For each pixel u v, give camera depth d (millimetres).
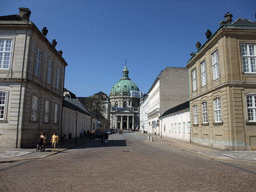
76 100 51750
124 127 154625
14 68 18656
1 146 17656
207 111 21594
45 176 8062
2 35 19062
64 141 28234
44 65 22625
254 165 11008
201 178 7938
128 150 17812
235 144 17062
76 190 6340
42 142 16406
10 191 6164
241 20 20312
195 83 25859
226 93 17844
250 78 17953
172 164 10938
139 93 158000
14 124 17891
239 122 17266
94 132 38656
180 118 33375
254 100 17734
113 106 155750
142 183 7141
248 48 18422
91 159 12516
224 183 7262
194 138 25672
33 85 19656
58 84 28203
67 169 9438
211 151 16703
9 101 18188
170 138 37781
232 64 17938
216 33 19266
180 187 6715
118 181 7379
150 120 73062
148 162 11453
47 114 23969
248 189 6594
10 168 9617
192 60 25844
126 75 171250
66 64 30531
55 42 26125
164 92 51438
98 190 6344
